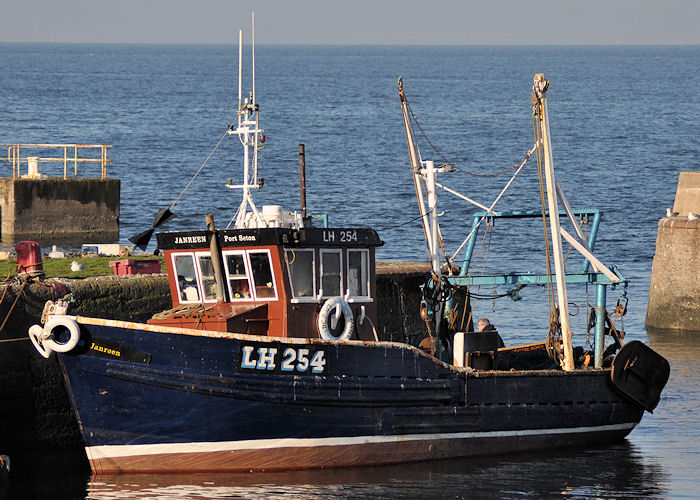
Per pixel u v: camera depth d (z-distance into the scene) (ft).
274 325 200.95
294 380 193.88
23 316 200.85
